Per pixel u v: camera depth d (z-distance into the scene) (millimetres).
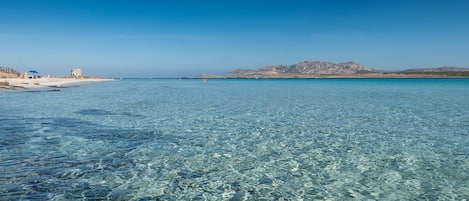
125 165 10922
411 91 55688
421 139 15086
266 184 9367
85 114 23406
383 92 53250
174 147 13477
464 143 14188
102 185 9055
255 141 14727
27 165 10656
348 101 35375
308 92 55156
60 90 54500
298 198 8398
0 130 16656
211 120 20891
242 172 10383
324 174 10219
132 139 14938
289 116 22969
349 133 16625
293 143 14352
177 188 8977
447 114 23672
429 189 8945
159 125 18828
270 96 44344
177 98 40031
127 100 36281
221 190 8891
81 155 12008
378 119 21438
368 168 10781
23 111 24641
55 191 8539
